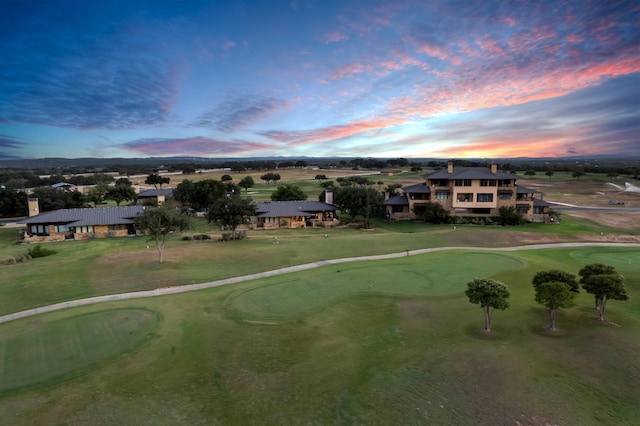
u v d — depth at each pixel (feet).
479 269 134.82
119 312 98.07
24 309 103.04
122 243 203.82
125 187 357.82
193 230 241.14
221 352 76.74
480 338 79.77
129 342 81.25
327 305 102.53
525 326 85.92
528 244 193.57
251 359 73.67
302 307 101.50
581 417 54.80
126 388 64.23
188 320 93.40
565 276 89.81
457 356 71.46
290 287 116.88
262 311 99.04
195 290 118.01
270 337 83.41
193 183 333.62
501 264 141.69
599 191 463.01
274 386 64.28
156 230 153.17
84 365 72.02
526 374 65.10
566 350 73.46
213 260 154.30
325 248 175.11
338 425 54.19
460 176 283.38
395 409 57.06
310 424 54.65
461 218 273.33
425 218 279.08
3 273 135.44
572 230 238.68
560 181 577.43
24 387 64.80
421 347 76.64
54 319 94.84
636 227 248.32
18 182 508.94
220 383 65.62
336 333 85.25
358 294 110.01
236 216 202.49
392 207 297.94
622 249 180.24
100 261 151.64
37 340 82.79
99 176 627.05
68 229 228.84
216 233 232.53
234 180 620.90
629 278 125.90
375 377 65.77
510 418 54.44
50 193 312.50
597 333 80.84
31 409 58.75
